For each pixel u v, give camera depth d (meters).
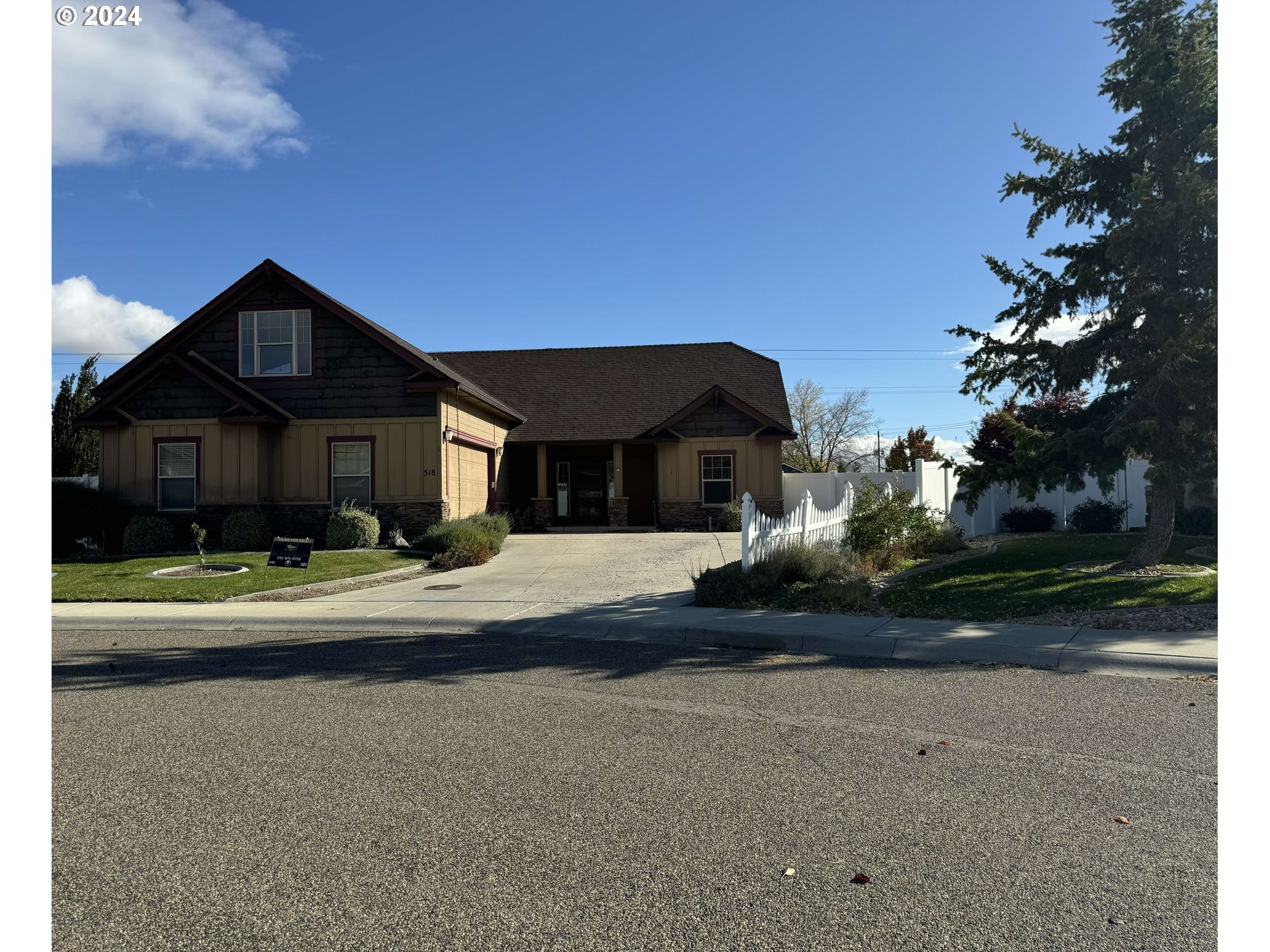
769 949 3.13
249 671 8.20
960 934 3.21
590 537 22.44
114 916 3.40
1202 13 12.18
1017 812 4.41
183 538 20.66
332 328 21.19
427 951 3.14
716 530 25.44
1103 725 5.98
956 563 14.92
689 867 3.81
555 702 6.82
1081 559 14.39
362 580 15.00
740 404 25.66
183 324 21.17
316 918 3.38
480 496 24.67
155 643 9.96
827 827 4.23
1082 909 3.39
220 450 20.69
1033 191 13.27
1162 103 12.08
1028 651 8.23
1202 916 3.32
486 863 3.87
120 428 20.94
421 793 4.77
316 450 21.08
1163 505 12.78
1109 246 12.04
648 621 10.31
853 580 12.16
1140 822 4.25
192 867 3.85
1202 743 5.54
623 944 3.17
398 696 7.08
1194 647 8.09
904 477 21.88
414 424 20.97
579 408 28.55
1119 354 13.14
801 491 26.78
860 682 7.46
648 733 5.90
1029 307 13.44
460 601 12.56
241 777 5.06
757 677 7.70
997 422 27.95
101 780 5.03
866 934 3.22
